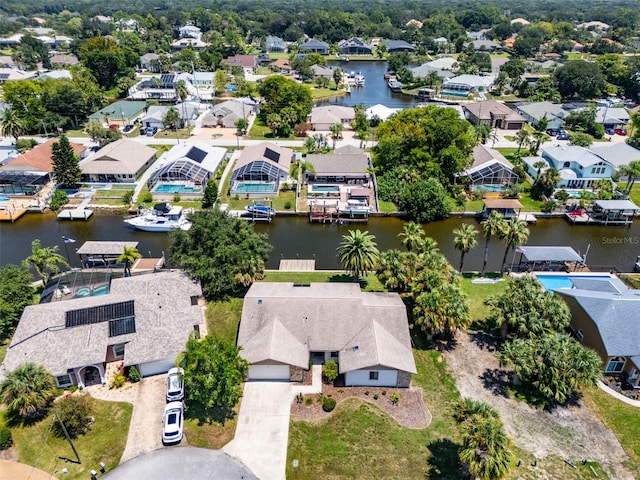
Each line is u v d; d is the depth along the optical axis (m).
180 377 41.38
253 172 90.31
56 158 86.69
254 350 46.09
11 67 189.38
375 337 47.06
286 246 75.44
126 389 45.03
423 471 37.91
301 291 53.91
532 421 42.72
